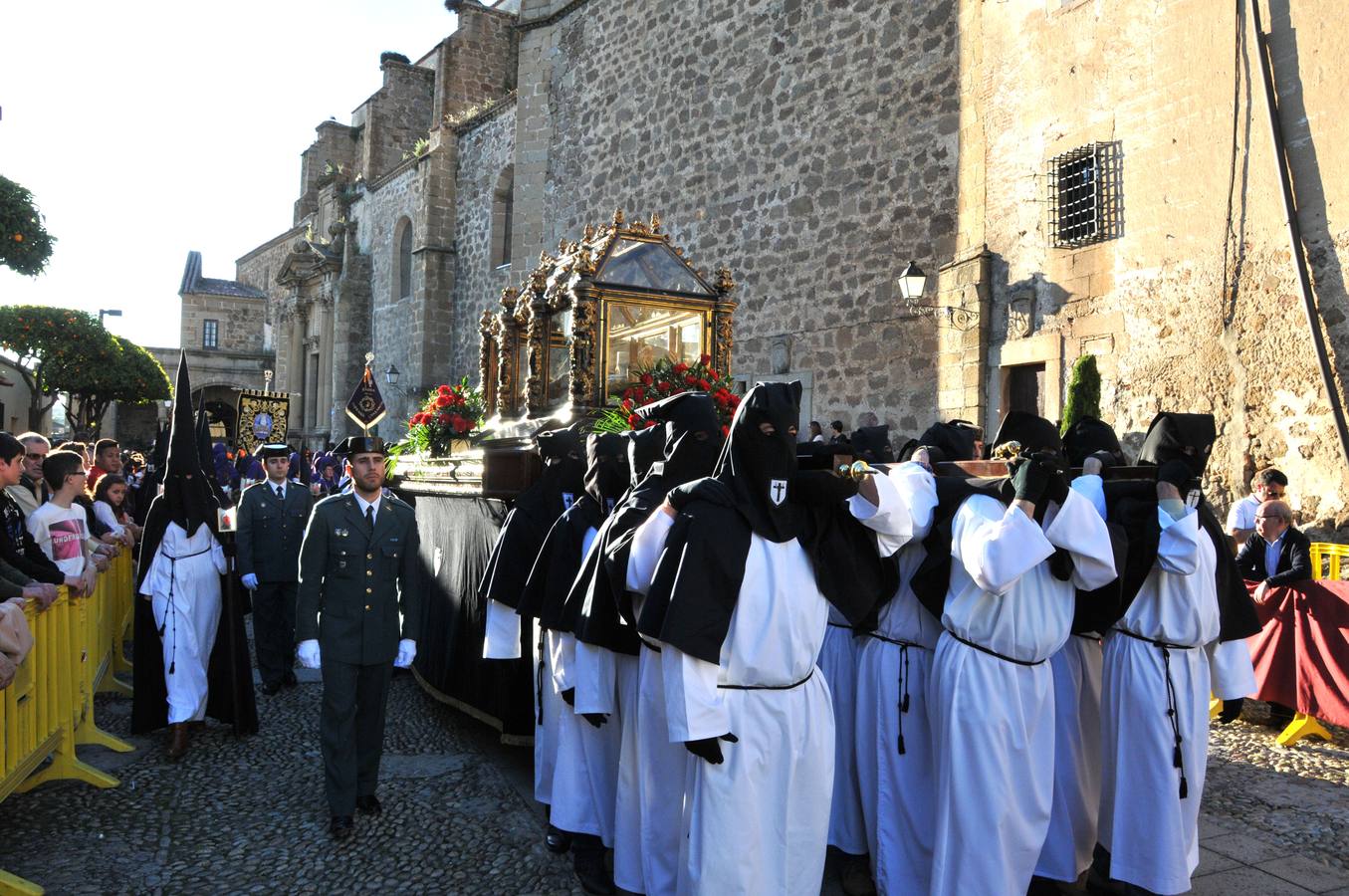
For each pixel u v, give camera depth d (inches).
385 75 1243.8
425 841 173.0
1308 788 203.8
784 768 124.8
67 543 214.7
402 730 241.8
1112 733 148.0
